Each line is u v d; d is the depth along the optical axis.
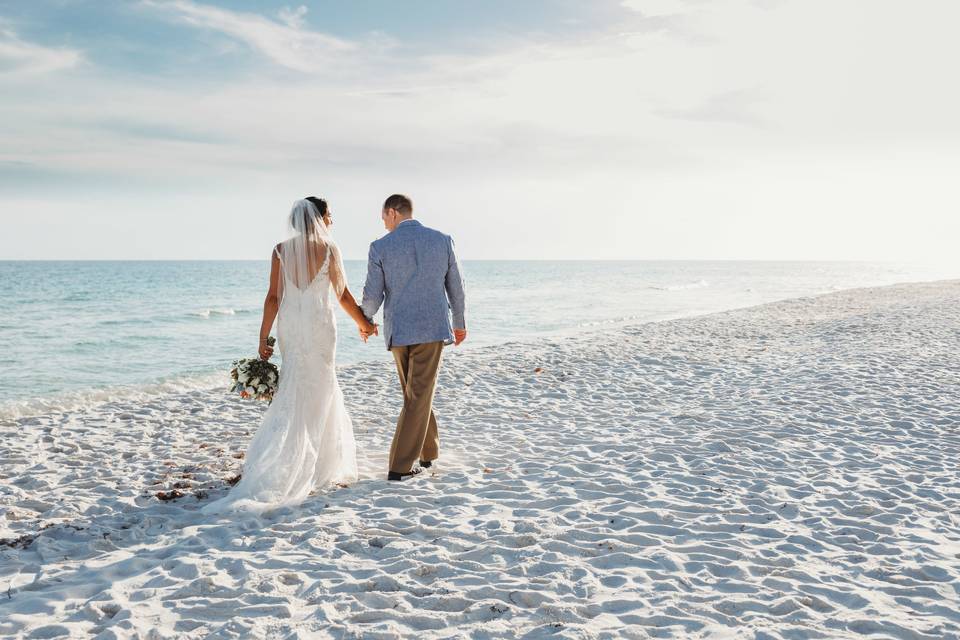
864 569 3.35
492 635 2.66
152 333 21.09
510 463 5.43
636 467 5.27
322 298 4.51
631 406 7.85
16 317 27.25
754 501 4.45
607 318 25.36
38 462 5.62
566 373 10.19
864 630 2.71
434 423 5.27
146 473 5.20
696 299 37.78
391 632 2.67
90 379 12.35
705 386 9.04
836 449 5.75
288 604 2.91
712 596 3.04
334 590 3.05
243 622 2.73
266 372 4.41
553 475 5.02
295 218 4.46
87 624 2.76
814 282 65.00
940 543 3.71
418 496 4.50
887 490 4.66
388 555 3.51
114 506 4.39
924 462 5.36
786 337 14.82
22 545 3.67
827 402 7.62
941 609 2.90
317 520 4.00
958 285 38.47
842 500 4.47
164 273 99.62
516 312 28.45
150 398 9.61
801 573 3.28
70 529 3.86
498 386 9.20
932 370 9.60
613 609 2.92
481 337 19.02
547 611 2.87
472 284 61.12
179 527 3.97
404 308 4.75
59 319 26.39
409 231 4.74
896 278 75.81
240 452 5.92
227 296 44.59
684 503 4.37
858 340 13.47
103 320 26.00
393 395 8.69
